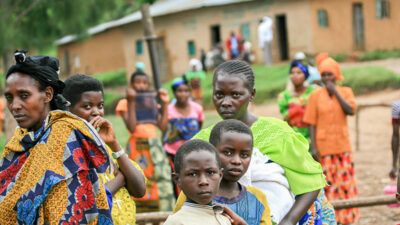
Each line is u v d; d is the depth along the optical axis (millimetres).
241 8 33094
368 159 12898
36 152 3490
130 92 8914
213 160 3742
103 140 3885
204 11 34281
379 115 18750
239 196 4082
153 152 8977
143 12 11109
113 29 40219
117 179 3928
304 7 31266
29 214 3402
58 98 3721
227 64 4480
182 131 9234
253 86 4508
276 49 32219
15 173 3564
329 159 8430
